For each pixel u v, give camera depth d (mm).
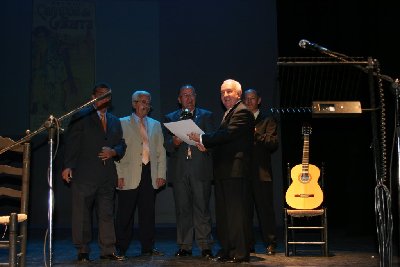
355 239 5867
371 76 3113
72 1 7277
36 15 7234
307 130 4730
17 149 3627
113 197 4625
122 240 4781
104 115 4723
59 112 7148
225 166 4129
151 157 4852
